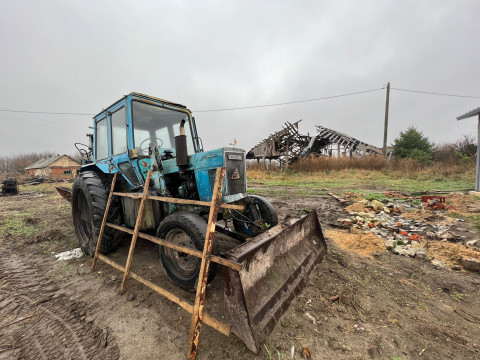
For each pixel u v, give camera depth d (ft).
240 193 9.59
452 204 18.76
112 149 12.28
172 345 5.70
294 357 5.16
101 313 7.01
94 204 10.62
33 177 78.13
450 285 8.02
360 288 7.78
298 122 58.95
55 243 13.34
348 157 54.29
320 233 10.37
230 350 5.45
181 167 9.20
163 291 6.79
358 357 5.16
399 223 14.14
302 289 7.55
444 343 5.56
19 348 5.77
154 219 9.43
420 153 59.82
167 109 12.25
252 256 6.16
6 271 9.84
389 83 53.78
